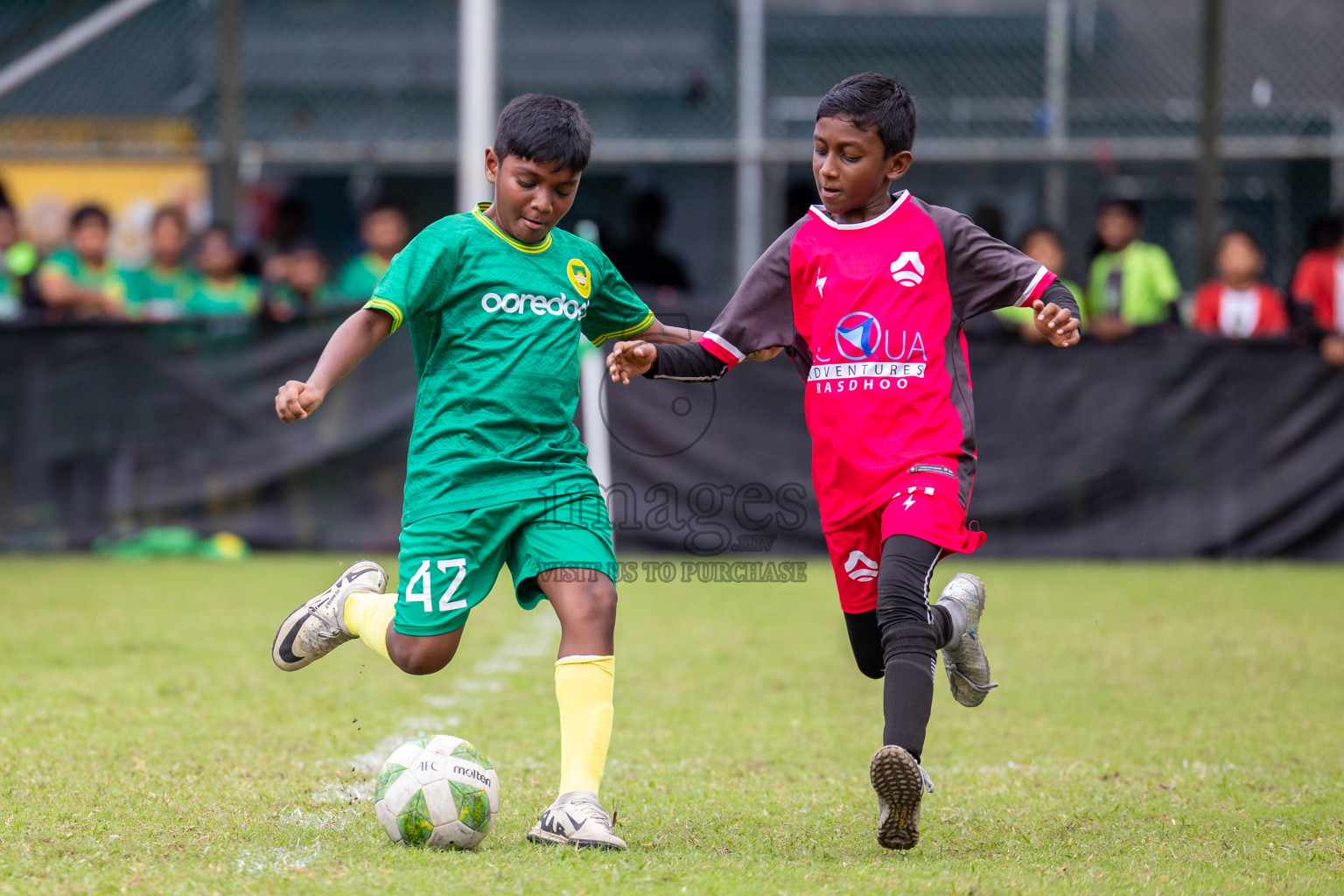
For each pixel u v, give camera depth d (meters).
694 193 41.84
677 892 9.97
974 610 12.73
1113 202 32.56
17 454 31.72
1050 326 12.03
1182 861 11.12
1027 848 11.59
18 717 16.28
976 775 14.52
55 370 31.69
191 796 12.93
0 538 31.77
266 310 31.69
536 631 23.97
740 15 39.25
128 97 43.91
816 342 12.59
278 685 18.78
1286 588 27.88
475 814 11.23
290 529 31.91
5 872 10.38
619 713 17.50
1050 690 19.06
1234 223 40.69
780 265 12.94
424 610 11.88
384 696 18.31
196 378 31.78
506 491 11.86
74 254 34.00
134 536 31.83
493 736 16.09
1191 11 41.28
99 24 38.06
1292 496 31.33
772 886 10.16
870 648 13.07
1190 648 21.97
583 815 11.37
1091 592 27.23
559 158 11.74
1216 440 31.44
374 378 31.83
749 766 14.87
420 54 44.09
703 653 21.69
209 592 26.67
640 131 42.47
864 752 15.57
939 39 41.47
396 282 11.81
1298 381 31.30
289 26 44.06
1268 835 12.01
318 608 12.93
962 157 34.31
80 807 12.44
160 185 45.69
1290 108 40.69
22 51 43.16
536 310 12.09
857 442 12.26
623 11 42.78
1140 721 17.19
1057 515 31.58
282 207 36.28
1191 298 39.91
